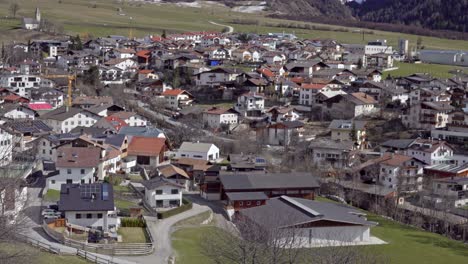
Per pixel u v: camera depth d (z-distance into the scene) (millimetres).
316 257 61094
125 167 113562
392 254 78625
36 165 105688
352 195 109125
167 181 93688
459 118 143125
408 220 100312
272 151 134125
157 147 118188
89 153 98312
